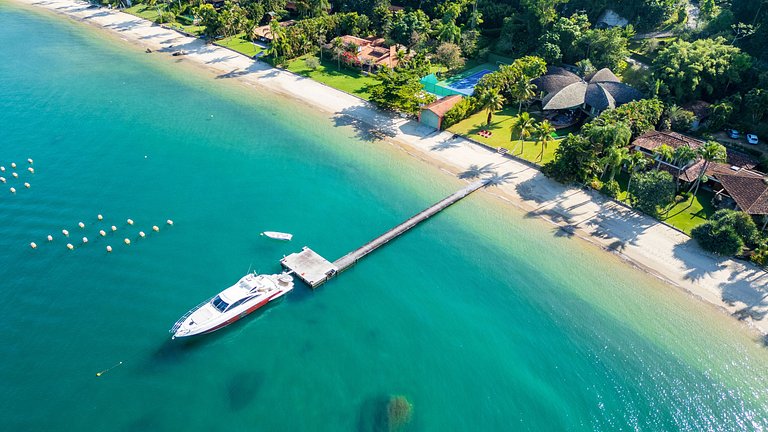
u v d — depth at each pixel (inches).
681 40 4020.7
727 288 2337.6
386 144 3447.3
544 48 4414.4
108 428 1689.2
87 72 4431.6
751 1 4190.5
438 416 1792.6
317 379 1897.1
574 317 2194.9
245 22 5162.4
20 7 6289.4
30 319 2043.6
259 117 3754.9
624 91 3811.5
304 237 2578.7
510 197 2942.9
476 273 2415.1
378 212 2785.4
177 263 2369.6
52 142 3309.5
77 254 2391.7
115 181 2940.5
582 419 1808.6
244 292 2133.4
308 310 2191.2
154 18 5910.4
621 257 2514.8
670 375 1959.9
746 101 3553.2
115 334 2005.4
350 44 4601.4
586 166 2945.4
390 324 2137.1
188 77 4409.5
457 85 4335.6
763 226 2608.3
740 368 1985.7
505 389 1894.7
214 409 1772.9
